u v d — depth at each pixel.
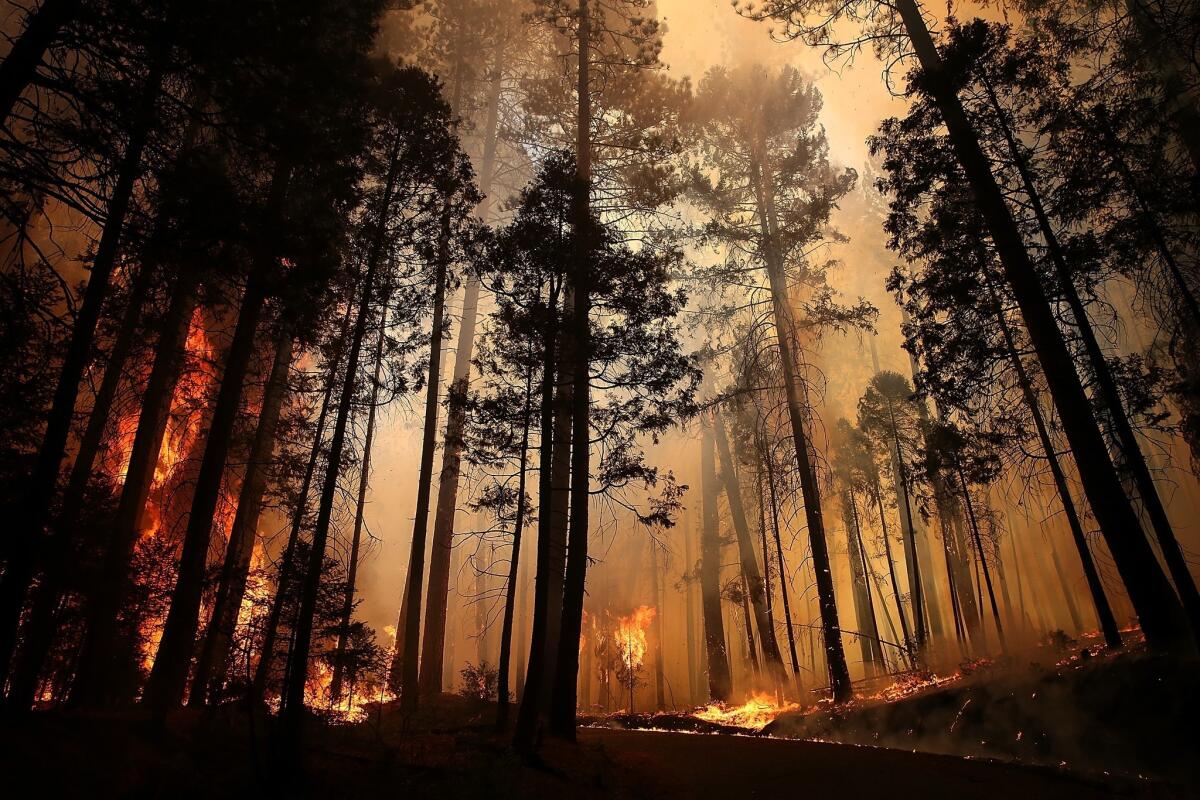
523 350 13.73
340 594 11.18
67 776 7.29
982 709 13.71
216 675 13.28
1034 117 13.78
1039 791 9.20
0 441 9.26
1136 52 13.76
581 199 14.31
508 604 12.89
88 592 10.96
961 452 18.72
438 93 13.19
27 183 8.29
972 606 25.97
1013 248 13.90
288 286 10.90
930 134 15.19
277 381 15.95
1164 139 13.00
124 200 8.87
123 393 14.97
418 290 13.20
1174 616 11.64
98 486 12.48
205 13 8.73
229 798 8.09
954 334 15.84
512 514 14.20
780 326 23.53
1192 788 9.02
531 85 23.36
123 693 12.07
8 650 7.29
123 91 8.68
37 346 9.49
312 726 11.73
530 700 11.16
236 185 10.62
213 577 12.34
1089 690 11.98
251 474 15.12
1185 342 14.04
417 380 14.52
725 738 14.93
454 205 13.71
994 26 14.06
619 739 15.09
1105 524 12.38
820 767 11.35
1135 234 12.77
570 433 17.17
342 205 11.91
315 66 10.28
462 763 10.33
